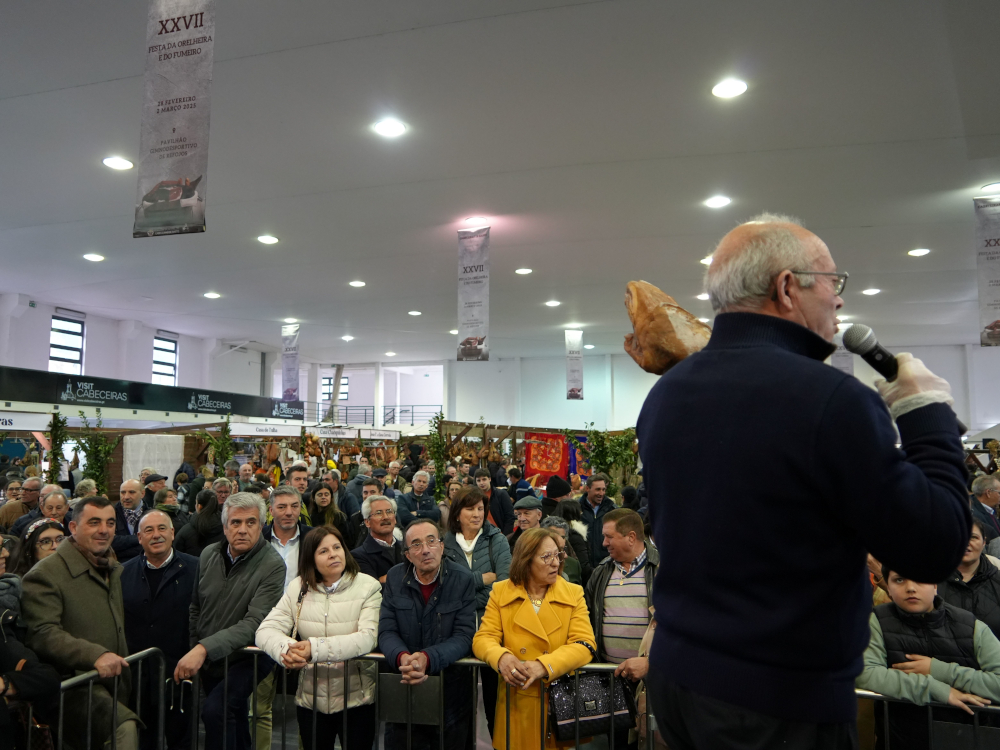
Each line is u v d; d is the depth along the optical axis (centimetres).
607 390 3094
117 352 2294
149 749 417
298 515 523
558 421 3164
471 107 770
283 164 936
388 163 930
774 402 112
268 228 1246
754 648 107
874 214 1137
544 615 366
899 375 121
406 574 398
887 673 307
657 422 128
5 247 1373
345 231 1265
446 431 1273
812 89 723
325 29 623
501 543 537
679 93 734
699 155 898
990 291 1015
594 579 439
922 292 1784
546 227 1230
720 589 112
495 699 454
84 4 586
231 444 1431
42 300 1955
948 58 661
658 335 152
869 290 1764
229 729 392
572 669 345
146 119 469
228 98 750
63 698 335
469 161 923
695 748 117
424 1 584
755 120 796
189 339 2638
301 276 1656
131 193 1050
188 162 460
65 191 1039
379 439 1791
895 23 607
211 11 464
